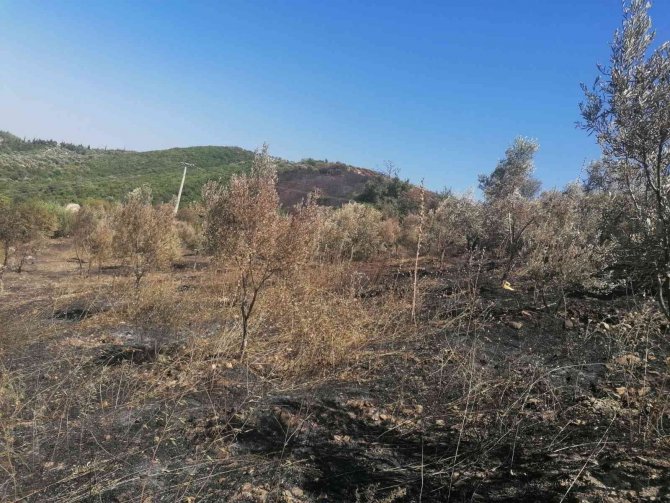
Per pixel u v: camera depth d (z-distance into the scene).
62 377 4.55
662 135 3.30
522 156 12.81
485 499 2.82
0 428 3.29
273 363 5.21
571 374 4.36
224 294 7.80
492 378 4.32
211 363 5.10
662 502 2.54
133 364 5.09
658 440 3.09
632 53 3.43
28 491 2.84
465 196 11.45
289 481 3.10
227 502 2.88
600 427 3.41
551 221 8.39
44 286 10.69
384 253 13.68
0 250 16.64
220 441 3.55
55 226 20.59
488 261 10.02
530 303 6.71
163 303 7.29
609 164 4.02
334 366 5.04
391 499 2.83
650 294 5.06
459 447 3.37
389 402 4.16
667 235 3.47
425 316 6.66
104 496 2.88
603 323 5.29
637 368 4.30
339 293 7.85
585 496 2.66
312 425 3.82
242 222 5.39
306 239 5.64
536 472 2.99
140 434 3.62
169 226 9.84
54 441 3.46
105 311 7.75
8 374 3.77
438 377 4.59
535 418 3.60
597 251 6.04
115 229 10.06
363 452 3.42
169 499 2.88
